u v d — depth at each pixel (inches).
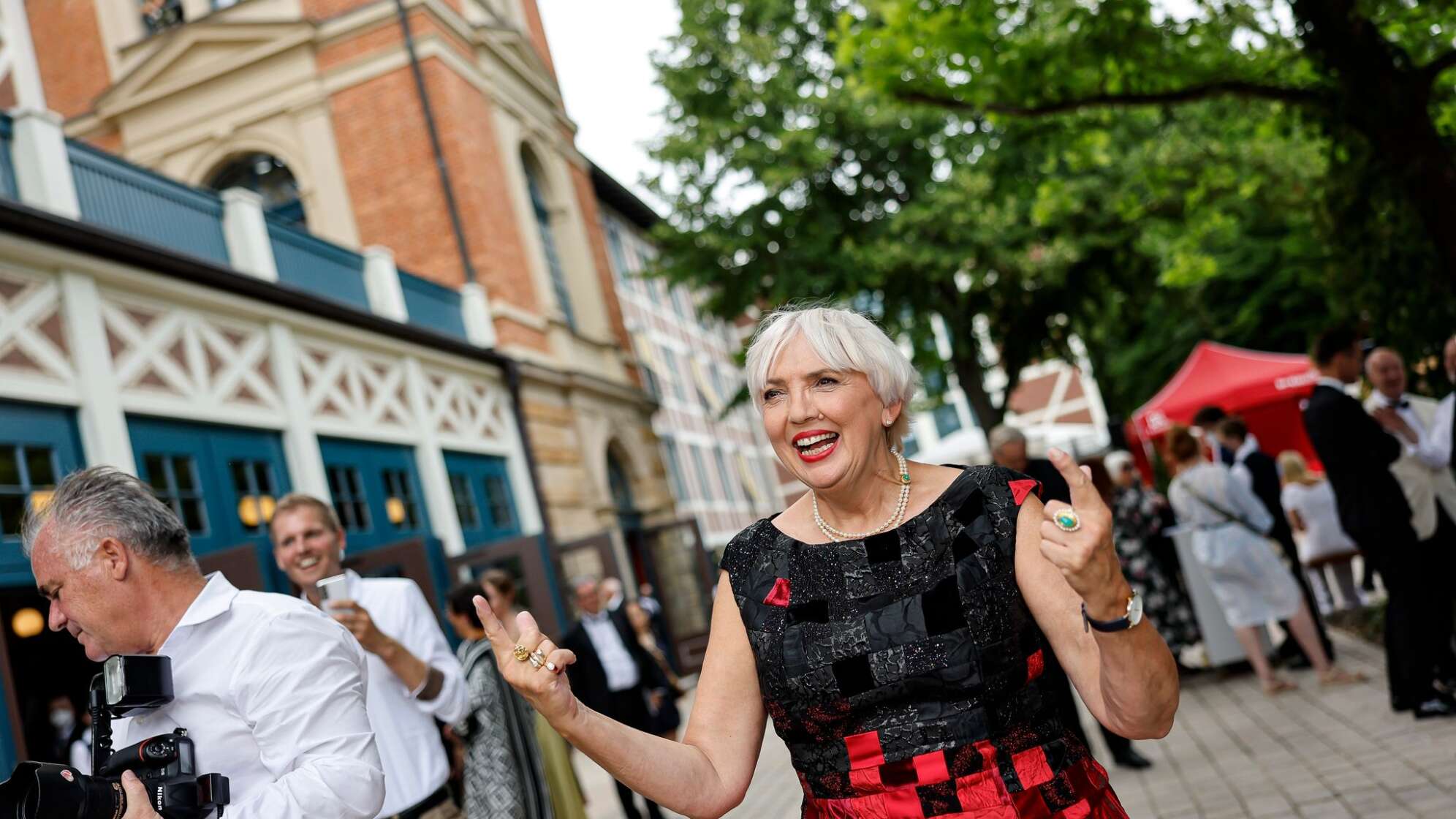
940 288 847.1
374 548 463.2
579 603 352.2
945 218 786.8
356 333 513.3
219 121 729.0
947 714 80.0
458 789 191.5
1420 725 232.4
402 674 156.7
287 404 451.2
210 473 397.7
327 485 461.4
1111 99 350.0
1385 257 321.7
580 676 317.1
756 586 87.7
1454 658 244.4
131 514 94.4
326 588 150.6
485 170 727.1
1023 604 82.3
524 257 754.8
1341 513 243.3
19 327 326.6
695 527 812.0
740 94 815.7
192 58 734.5
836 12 847.7
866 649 81.5
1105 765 271.6
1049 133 410.6
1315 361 247.8
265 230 480.4
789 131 794.2
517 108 813.2
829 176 852.0
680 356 1352.1
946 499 85.1
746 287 831.1
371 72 711.1
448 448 577.9
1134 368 1058.1
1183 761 253.6
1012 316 858.1
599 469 759.7
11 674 264.5
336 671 97.0
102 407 347.6
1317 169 614.9
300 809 88.5
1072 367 892.0
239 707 94.0
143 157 738.8
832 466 85.3
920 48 358.9
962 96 364.2
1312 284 851.4
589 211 927.0
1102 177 725.3
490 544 510.9
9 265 328.5
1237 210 667.4
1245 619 314.2
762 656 85.4
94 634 94.6
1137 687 72.2
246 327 440.5
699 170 838.5
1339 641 384.2
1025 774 79.7
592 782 451.2
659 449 911.0
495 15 837.2
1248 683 341.7
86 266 353.4
